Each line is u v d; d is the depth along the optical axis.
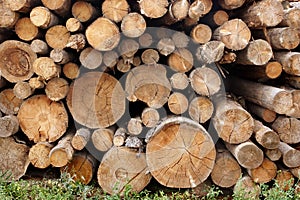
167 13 3.03
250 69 3.53
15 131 3.28
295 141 3.27
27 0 2.95
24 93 3.18
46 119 3.28
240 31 3.05
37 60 3.06
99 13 3.23
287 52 3.21
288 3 3.44
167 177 3.10
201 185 3.27
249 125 3.06
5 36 3.33
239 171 3.23
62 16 3.19
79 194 3.13
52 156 3.11
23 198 3.01
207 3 3.03
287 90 3.17
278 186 3.00
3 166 3.37
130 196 3.16
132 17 2.95
